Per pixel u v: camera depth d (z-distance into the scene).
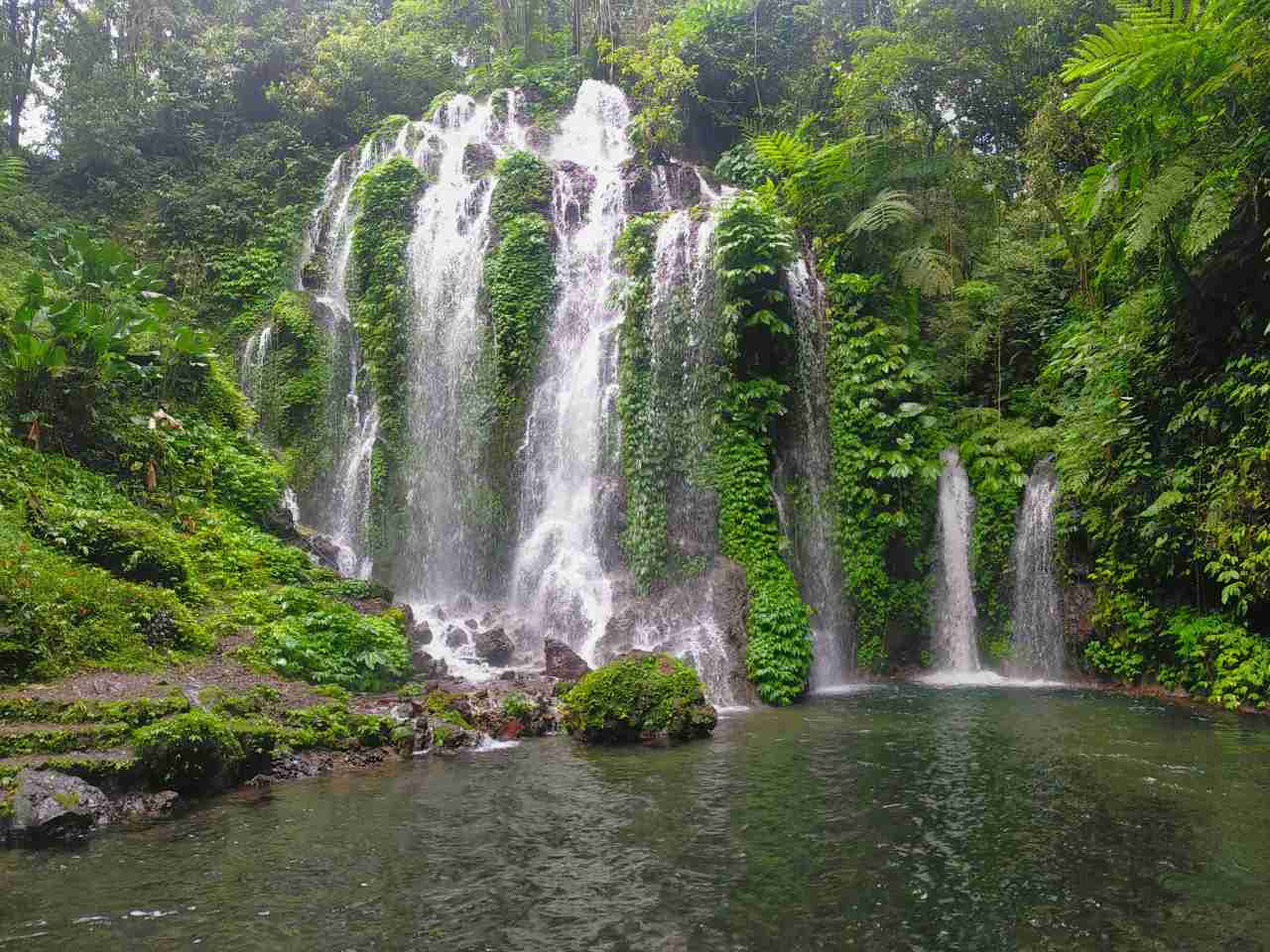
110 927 4.45
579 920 4.57
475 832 5.98
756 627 12.34
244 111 25.62
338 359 17.97
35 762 6.16
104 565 9.78
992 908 4.70
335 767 7.74
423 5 28.05
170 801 6.48
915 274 15.27
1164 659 12.12
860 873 5.22
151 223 21.41
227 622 10.01
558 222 18.30
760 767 7.82
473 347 16.98
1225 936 4.35
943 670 14.55
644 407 14.53
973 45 18.73
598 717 8.95
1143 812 6.37
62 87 24.30
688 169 19.33
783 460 14.50
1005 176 19.08
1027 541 14.20
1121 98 11.06
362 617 11.01
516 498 15.85
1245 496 10.79
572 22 25.81
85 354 12.04
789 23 23.12
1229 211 10.09
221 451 14.03
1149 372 12.56
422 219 18.77
